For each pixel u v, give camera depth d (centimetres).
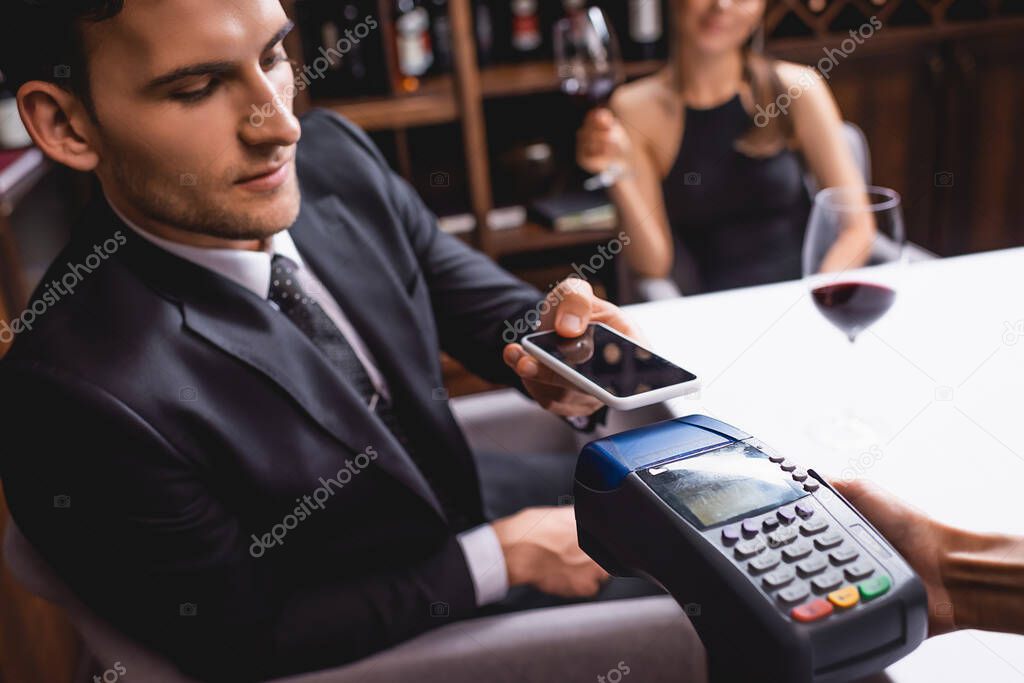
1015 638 63
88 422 84
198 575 89
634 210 204
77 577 89
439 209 276
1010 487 80
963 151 282
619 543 59
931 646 63
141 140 82
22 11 78
